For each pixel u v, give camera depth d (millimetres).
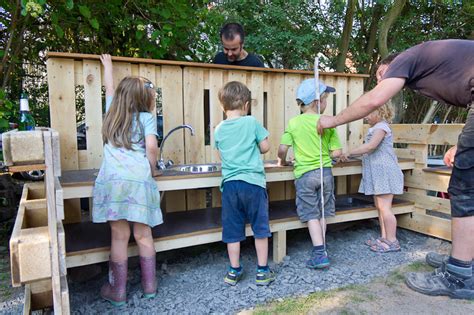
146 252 2098
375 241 2939
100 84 2521
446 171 3018
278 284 2281
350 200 3344
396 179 2830
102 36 3908
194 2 4137
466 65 1925
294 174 2678
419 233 3295
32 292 1786
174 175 2320
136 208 1950
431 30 7547
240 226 2297
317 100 2641
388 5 6785
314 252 2529
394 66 2041
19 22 3232
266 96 3176
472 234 2068
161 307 2010
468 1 7113
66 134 2455
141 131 2062
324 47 7016
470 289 2078
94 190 2008
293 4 6207
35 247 1290
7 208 3453
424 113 7777
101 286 2291
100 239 2250
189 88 2830
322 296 2117
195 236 2385
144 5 3611
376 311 1954
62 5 3146
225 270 2504
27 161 1267
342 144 3551
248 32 6141
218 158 3000
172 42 3896
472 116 1965
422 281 2182
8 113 2822
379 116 2805
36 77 4285
